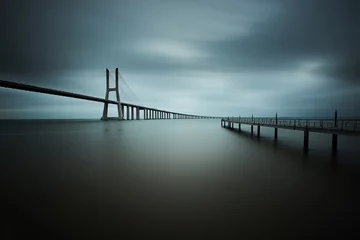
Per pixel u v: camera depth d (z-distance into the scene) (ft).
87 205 25.18
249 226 20.53
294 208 24.16
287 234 19.29
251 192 29.09
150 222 21.27
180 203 25.75
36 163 48.08
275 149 66.85
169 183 33.32
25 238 18.79
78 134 127.44
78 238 18.76
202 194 28.58
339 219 21.67
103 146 76.54
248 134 124.06
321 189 29.99
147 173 39.32
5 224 20.99
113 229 20.15
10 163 48.14
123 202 26.00
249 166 44.29
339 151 61.05
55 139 99.50
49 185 32.42
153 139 99.91
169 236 19.03
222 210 23.76
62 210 23.89
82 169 42.42
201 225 20.80
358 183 32.68
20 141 91.15
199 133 135.74
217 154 59.21
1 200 26.66
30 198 27.32
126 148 71.46
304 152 60.23
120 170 41.63
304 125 65.51
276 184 32.45
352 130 45.50
